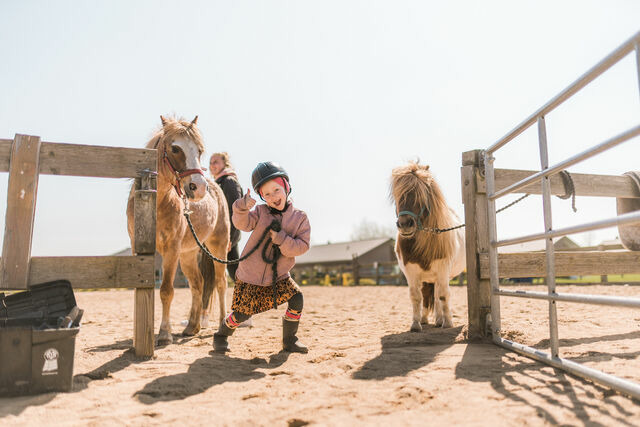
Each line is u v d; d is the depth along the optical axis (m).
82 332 5.26
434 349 3.83
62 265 3.21
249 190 3.42
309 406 2.31
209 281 5.42
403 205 4.77
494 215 4.05
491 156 4.09
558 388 2.51
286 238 3.49
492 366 3.10
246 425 2.07
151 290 3.52
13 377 2.46
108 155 3.44
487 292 4.25
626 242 4.85
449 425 1.98
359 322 6.12
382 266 22.44
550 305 3.08
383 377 2.87
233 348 4.07
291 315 3.79
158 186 4.16
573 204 4.38
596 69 2.44
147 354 3.52
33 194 3.14
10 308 2.96
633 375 2.68
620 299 2.24
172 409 2.30
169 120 4.40
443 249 4.90
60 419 2.14
